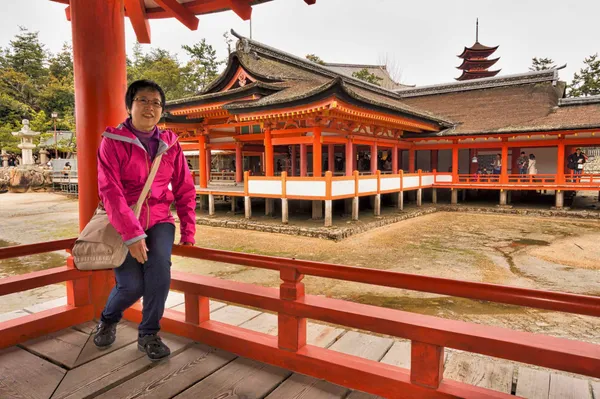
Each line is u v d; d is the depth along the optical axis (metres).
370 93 24.55
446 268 9.03
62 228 15.64
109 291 3.65
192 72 48.31
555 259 9.83
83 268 2.50
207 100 16.25
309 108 13.07
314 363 2.58
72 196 28.55
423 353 2.22
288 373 2.64
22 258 10.23
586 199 22.09
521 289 1.95
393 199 19.95
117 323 3.22
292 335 2.65
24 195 29.94
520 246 11.41
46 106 51.31
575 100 20.33
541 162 21.72
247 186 15.37
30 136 34.16
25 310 4.05
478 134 19.61
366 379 2.40
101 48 3.33
